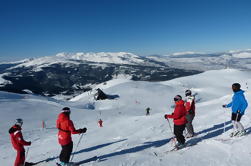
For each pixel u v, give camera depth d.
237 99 9.91
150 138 12.85
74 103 86.31
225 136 10.45
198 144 9.73
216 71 171.12
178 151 9.27
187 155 8.67
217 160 7.88
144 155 9.26
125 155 9.59
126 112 66.75
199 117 18.67
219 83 142.12
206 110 24.38
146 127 17.53
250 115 14.73
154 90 104.50
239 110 9.89
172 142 10.48
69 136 8.59
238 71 167.62
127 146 11.45
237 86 10.00
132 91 99.81
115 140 13.78
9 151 15.40
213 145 9.29
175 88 113.88
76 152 11.77
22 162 9.74
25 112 50.59
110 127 20.56
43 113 51.66
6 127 34.34
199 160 8.07
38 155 12.41
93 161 9.30
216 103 30.97
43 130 31.03
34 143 17.91
